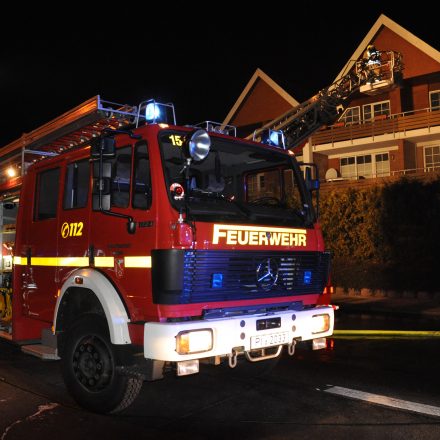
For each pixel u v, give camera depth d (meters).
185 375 4.33
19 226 6.48
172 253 4.38
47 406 5.25
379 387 5.82
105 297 4.73
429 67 23.45
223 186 5.33
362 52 24.70
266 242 5.05
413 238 14.98
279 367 6.82
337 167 26.78
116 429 4.61
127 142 4.92
